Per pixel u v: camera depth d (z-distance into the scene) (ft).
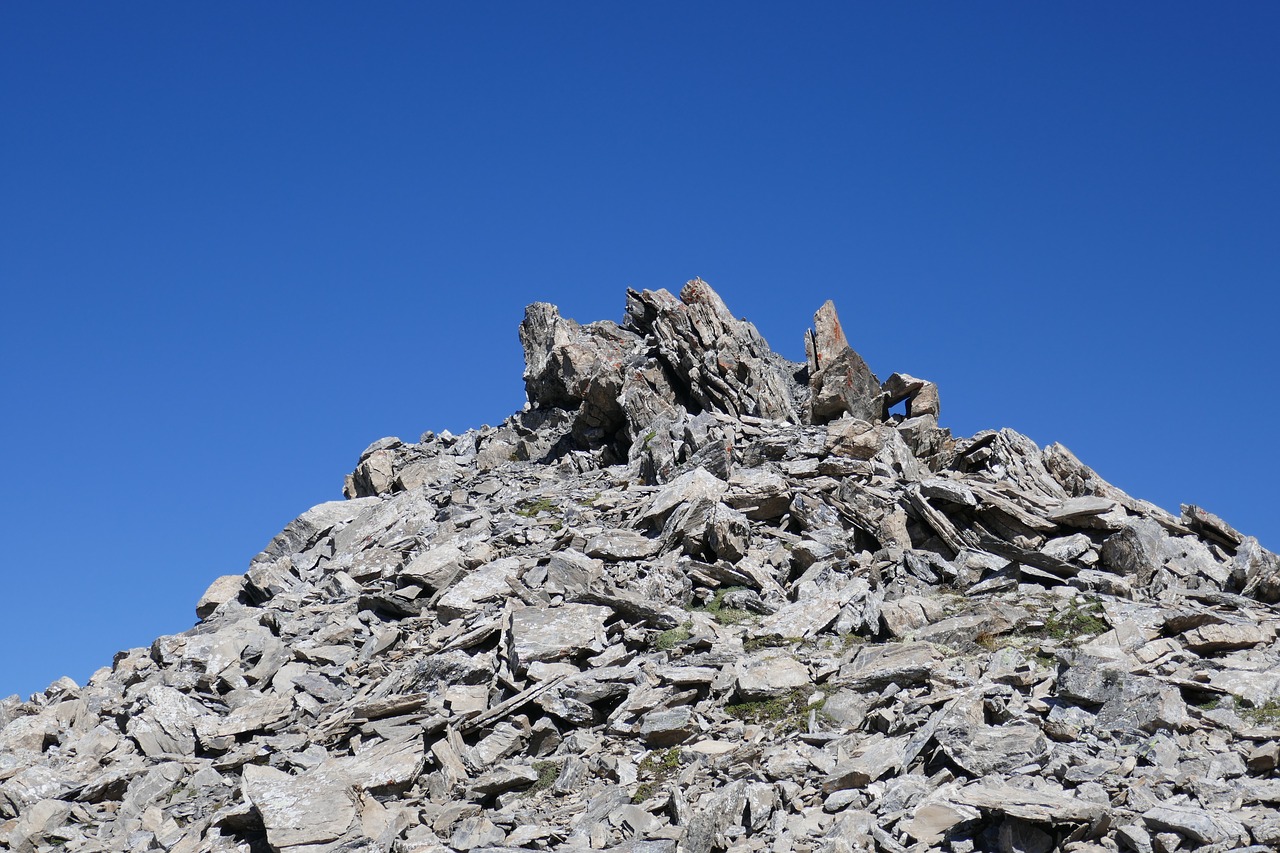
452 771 74.08
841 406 130.21
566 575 94.84
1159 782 58.70
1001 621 81.10
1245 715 66.95
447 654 86.43
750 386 134.10
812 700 73.72
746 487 103.86
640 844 60.08
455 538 112.47
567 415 146.72
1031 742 62.08
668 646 83.46
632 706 75.92
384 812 69.62
